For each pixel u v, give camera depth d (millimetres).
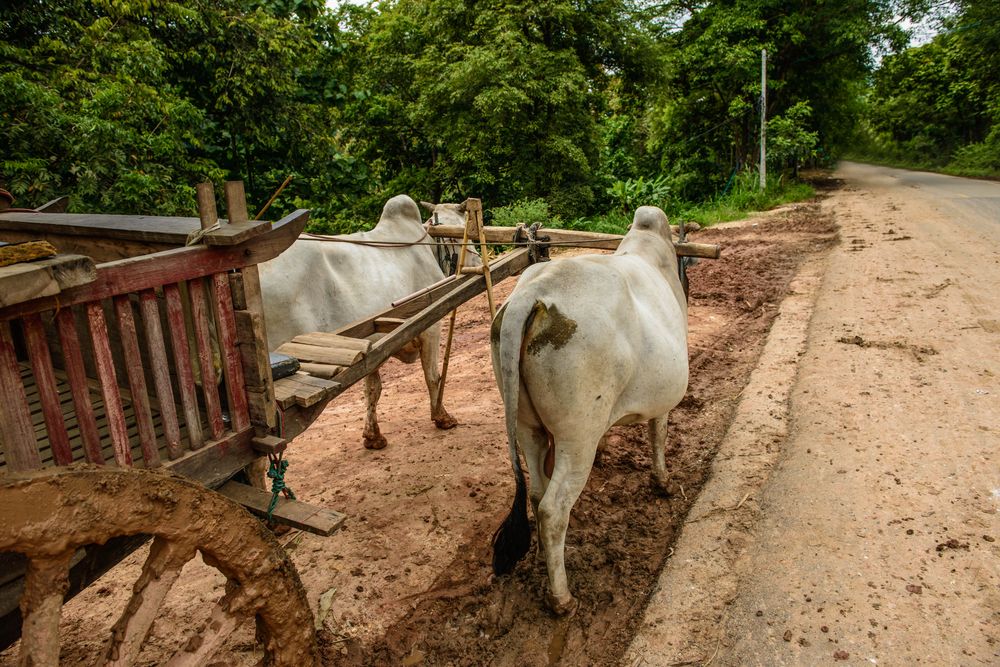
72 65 9148
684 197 23719
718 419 5117
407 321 3434
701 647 2879
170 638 3100
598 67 18547
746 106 22891
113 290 2123
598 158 18562
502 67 15391
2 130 7543
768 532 3609
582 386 2854
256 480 2953
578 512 3939
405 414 5797
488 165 17219
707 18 24641
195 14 10883
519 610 3236
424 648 3021
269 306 4004
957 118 36844
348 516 4113
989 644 2734
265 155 13906
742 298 8594
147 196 8688
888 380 5348
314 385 2859
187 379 2438
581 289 2947
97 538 1896
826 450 4355
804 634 2887
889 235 11875
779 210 17953
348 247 4551
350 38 18312
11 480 1724
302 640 2502
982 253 9547
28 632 1841
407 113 17922
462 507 4137
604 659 2902
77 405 2131
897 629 2854
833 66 26016
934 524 3500
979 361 5539
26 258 1836
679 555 3496
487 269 3895
